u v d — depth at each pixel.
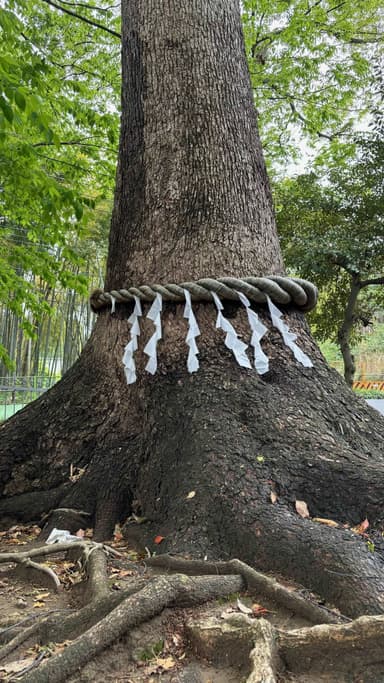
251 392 3.34
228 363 3.51
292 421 3.18
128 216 4.14
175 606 2.16
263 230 4.05
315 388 3.47
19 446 3.91
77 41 10.67
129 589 2.16
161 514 3.11
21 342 18.91
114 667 1.87
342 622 2.03
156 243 3.94
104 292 4.17
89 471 3.63
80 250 15.00
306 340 3.81
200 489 2.91
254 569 2.47
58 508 3.50
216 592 2.25
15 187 5.57
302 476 2.88
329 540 2.43
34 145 6.38
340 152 12.18
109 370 3.98
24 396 16.70
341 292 12.70
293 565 2.42
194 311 3.72
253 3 10.97
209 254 3.83
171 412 3.44
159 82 4.18
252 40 11.59
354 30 11.99
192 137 4.05
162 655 1.97
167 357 3.68
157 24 4.26
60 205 5.25
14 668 1.86
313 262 10.84
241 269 3.82
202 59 4.18
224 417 3.22
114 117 6.87
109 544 3.17
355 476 2.85
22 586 2.76
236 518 2.71
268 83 11.92
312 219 11.89
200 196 3.95
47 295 16.20
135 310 3.84
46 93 6.46
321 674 1.82
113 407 3.87
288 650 1.88
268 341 3.62
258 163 4.25
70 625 2.11
